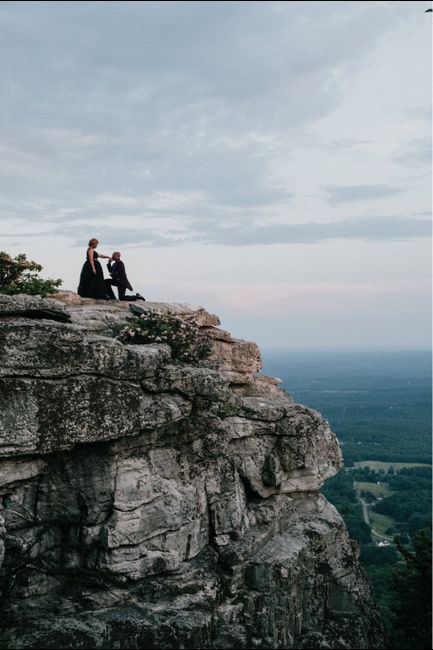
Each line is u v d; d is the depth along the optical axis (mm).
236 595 15477
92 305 19797
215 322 21016
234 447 17469
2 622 13328
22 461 13805
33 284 19375
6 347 13250
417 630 16172
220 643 14023
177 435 15680
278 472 17703
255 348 20953
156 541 14594
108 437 14070
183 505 15023
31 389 13406
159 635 13250
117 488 14180
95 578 14125
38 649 12422
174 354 17875
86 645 12703
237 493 16359
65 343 13820
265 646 14992
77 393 13852
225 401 16797
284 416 18375
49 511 14406
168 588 14531
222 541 15883
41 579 14172
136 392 14633
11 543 13758
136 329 17219
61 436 13641
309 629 16469
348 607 17500
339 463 19953
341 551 18281
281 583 15836
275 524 17500
